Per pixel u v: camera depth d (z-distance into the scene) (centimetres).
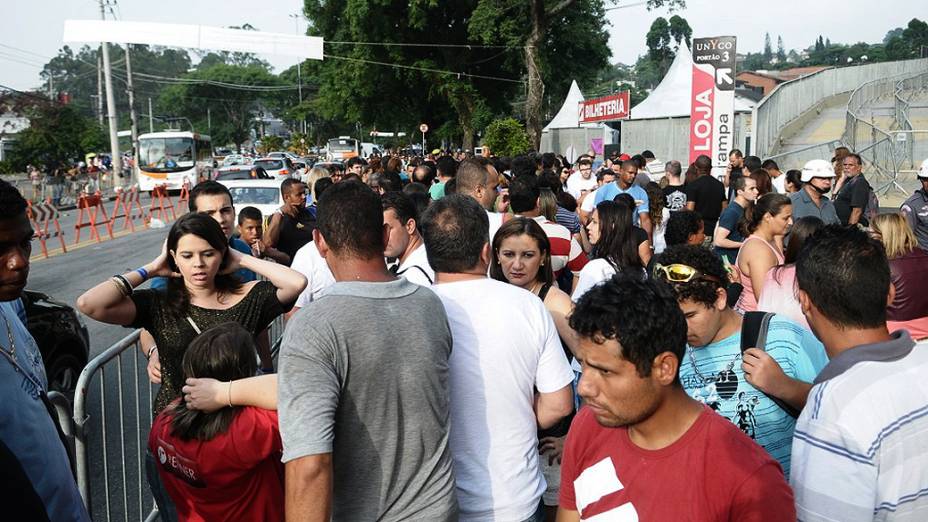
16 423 219
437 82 3959
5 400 217
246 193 1662
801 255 225
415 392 239
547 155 1416
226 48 2134
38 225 2052
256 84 11206
